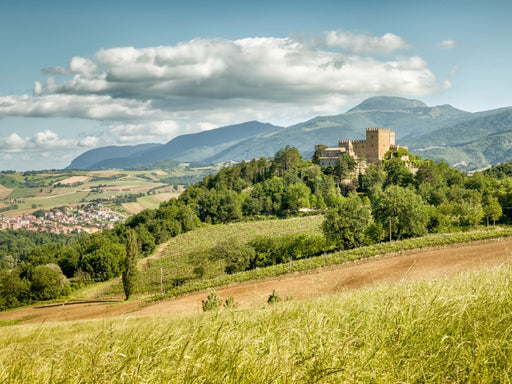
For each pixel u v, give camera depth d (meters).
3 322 59.03
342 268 53.47
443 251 51.44
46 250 121.44
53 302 83.50
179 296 57.91
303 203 151.00
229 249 78.00
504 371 4.15
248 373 4.43
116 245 110.38
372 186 155.62
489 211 91.56
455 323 5.44
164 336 5.75
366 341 5.33
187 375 4.31
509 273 7.86
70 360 5.12
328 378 4.31
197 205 166.62
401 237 79.75
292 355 4.83
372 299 8.43
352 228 79.25
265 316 7.79
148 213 152.88
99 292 86.06
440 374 4.43
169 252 123.56
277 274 57.22
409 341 5.22
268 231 129.25
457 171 174.62
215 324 6.67
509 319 5.45
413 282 8.96
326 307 8.71
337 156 196.75
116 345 5.50
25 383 4.45
